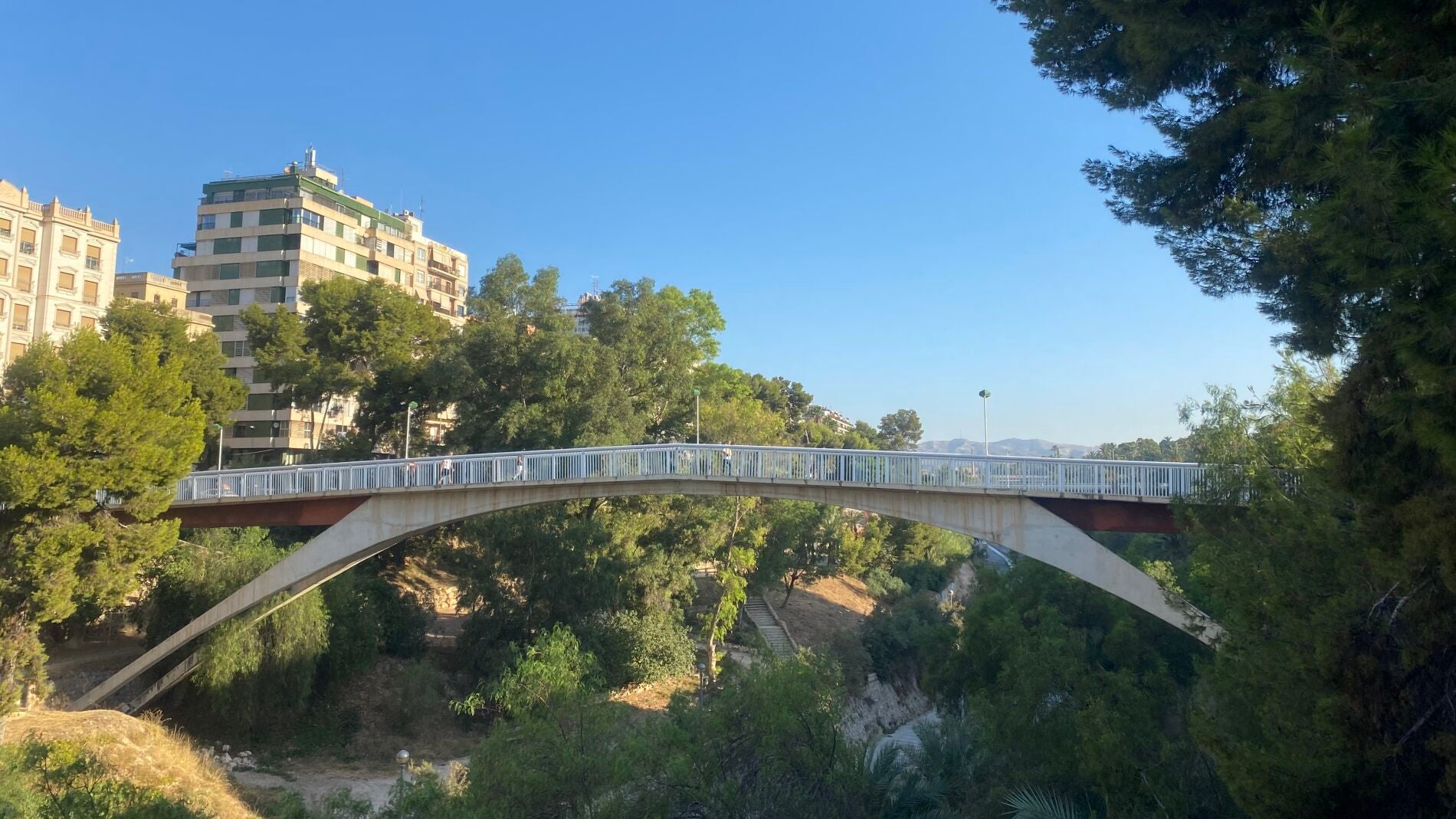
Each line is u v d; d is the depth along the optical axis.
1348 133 7.61
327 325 49.25
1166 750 15.06
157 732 24.61
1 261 51.09
